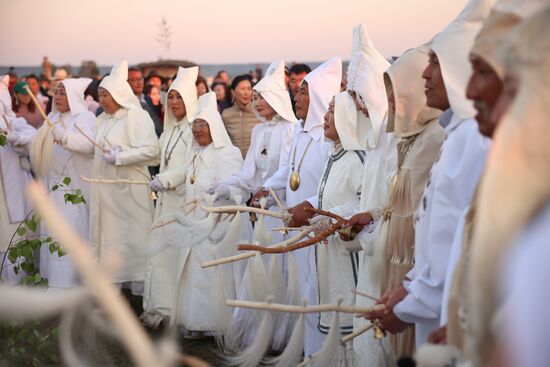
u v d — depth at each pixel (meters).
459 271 2.00
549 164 1.27
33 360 4.16
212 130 6.32
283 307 2.73
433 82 2.94
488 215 1.26
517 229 1.22
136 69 9.79
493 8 2.03
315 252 4.57
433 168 2.83
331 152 4.65
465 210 2.24
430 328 2.79
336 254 4.39
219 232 5.75
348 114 4.42
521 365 1.11
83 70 13.78
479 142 2.62
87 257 1.20
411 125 3.40
